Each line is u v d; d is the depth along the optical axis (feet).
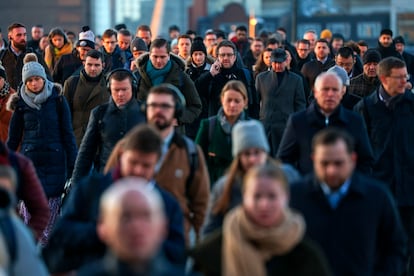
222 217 42.57
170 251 38.93
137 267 29.50
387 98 59.36
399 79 58.90
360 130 52.42
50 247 39.83
